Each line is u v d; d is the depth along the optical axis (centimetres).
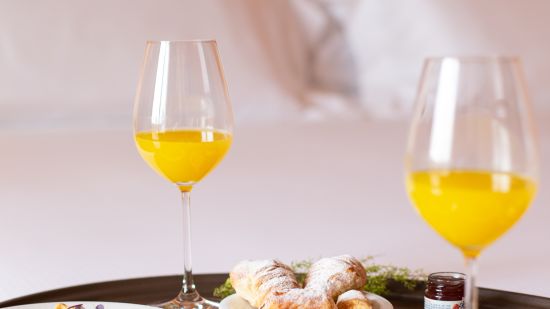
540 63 296
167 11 275
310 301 123
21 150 227
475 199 109
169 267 154
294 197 188
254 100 285
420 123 110
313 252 159
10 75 261
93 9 267
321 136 248
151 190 193
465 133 109
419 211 112
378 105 313
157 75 133
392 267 139
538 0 299
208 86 134
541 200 186
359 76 324
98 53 266
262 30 304
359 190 193
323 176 203
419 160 110
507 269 150
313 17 322
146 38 271
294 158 219
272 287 125
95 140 240
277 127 263
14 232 170
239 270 129
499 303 133
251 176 203
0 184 197
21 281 149
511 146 109
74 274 151
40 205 184
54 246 163
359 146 233
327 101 307
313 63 324
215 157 134
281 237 166
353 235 167
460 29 303
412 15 312
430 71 109
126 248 162
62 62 264
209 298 136
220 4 284
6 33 261
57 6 264
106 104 267
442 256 156
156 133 133
